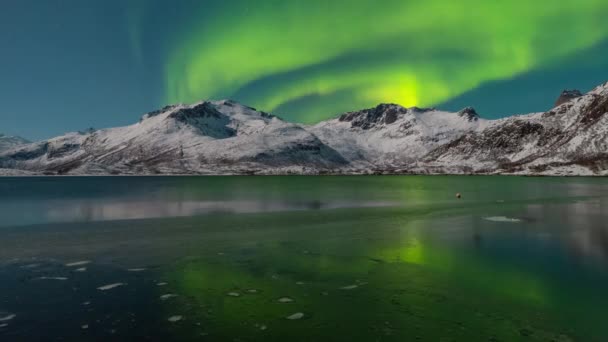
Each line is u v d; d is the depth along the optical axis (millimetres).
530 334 11883
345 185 136875
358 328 12492
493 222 34969
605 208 46812
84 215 43125
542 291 15555
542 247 23578
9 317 13320
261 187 122312
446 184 138125
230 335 12047
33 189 115062
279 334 12109
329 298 15234
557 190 90938
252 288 16531
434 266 19547
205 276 18250
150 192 93812
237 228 32625
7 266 20062
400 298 15109
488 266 19344
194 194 84750
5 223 36781
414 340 11609
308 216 40906
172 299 15156
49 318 13242
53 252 23469
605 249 22812
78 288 16469
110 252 23422
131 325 12734
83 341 11555
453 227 32344
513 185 122875
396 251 23078
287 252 23156
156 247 24875
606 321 12719
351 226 33375
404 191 93125
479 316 13266
